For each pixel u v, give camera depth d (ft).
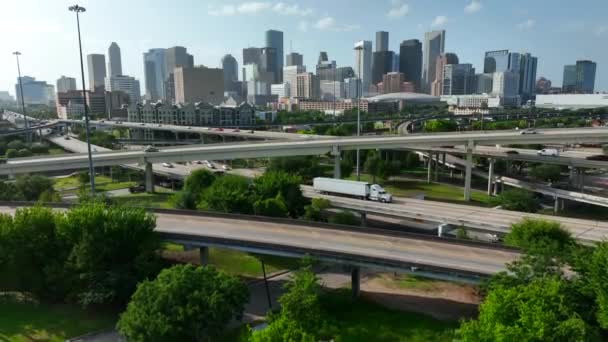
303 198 271.90
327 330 144.77
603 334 104.63
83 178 425.69
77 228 168.14
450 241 178.09
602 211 327.26
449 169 520.01
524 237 169.17
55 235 171.63
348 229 196.65
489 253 164.66
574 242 169.07
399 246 173.17
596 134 357.20
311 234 189.98
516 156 395.14
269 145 392.68
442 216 256.93
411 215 265.54
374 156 441.27
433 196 374.43
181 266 143.02
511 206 290.35
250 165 522.88
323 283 188.24
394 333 145.79
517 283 119.14
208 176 311.06
